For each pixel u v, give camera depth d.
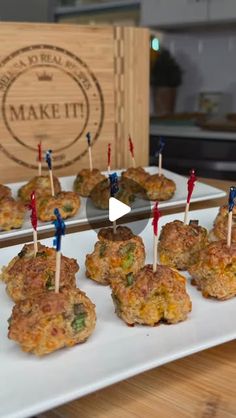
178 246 0.35
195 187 0.49
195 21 1.01
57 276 0.26
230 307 0.29
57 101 0.51
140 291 0.27
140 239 0.34
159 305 0.27
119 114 0.55
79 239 0.38
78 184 0.50
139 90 0.56
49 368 0.23
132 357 0.24
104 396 0.22
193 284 0.32
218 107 1.12
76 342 0.25
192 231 0.36
